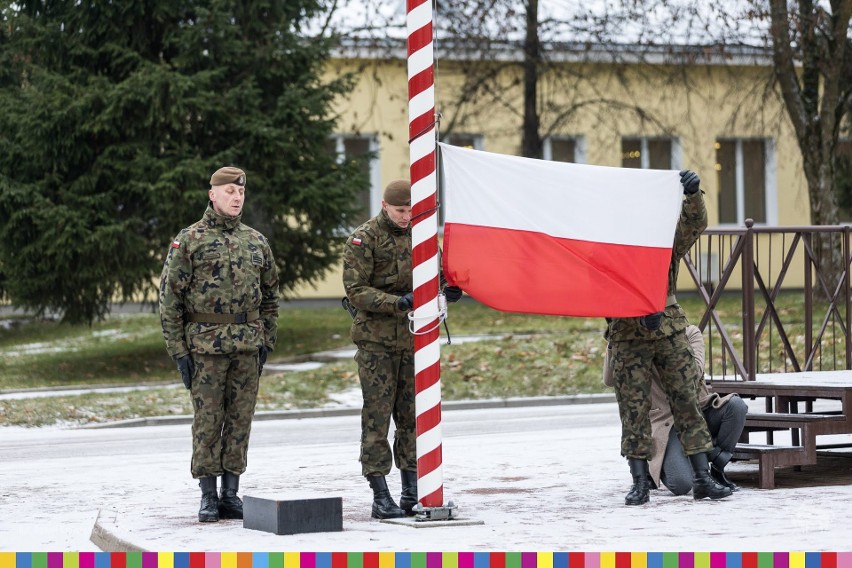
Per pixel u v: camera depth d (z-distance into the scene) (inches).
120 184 963.3
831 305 468.1
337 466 466.6
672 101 1374.3
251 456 509.4
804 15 1107.9
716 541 274.2
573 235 330.6
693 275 442.3
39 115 943.0
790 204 1609.3
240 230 337.7
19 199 934.4
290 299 1123.3
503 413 695.7
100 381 925.2
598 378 802.2
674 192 340.5
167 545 285.6
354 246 323.6
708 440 348.2
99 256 956.0
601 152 1507.1
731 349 428.5
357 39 1253.7
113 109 946.7
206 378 328.5
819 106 1248.8
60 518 363.3
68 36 981.8
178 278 327.9
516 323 1200.8
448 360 840.9
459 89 1295.5
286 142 997.2
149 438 613.9
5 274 984.9
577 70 1359.5
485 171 325.1
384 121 1497.3
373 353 325.7
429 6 307.4
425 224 306.8
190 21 1007.0
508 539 282.2
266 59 1011.9
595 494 363.9
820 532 284.2
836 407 579.8
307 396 769.6
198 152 974.4
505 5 1222.9
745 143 1582.2
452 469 435.2
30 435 644.1
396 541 282.4
